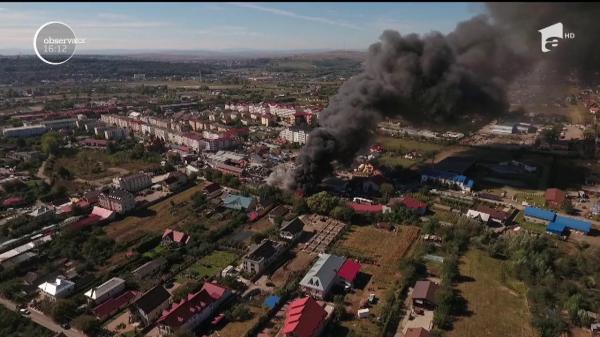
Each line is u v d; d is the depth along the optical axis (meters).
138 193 125.88
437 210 113.19
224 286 77.38
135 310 70.06
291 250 93.12
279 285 79.94
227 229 101.38
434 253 90.00
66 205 114.25
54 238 96.06
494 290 77.31
